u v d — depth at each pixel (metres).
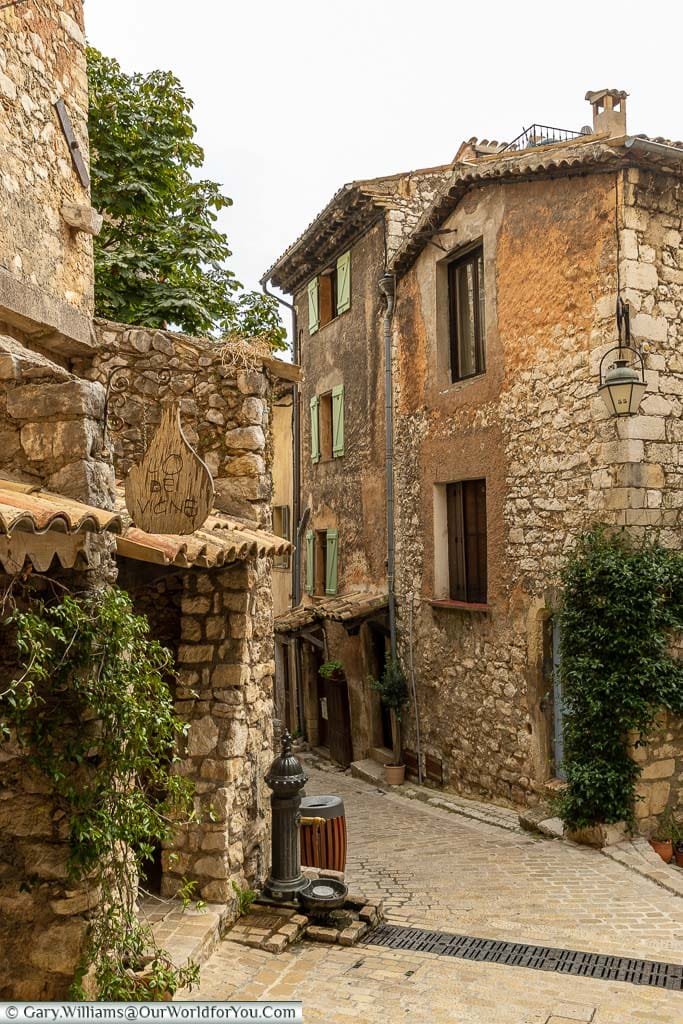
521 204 9.36
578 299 8.55
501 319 9.74
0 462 3.46
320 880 5.40
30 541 2.79
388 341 12.74
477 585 10.72
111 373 5.79
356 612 12.51
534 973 4.55
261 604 5.82
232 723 5.14
